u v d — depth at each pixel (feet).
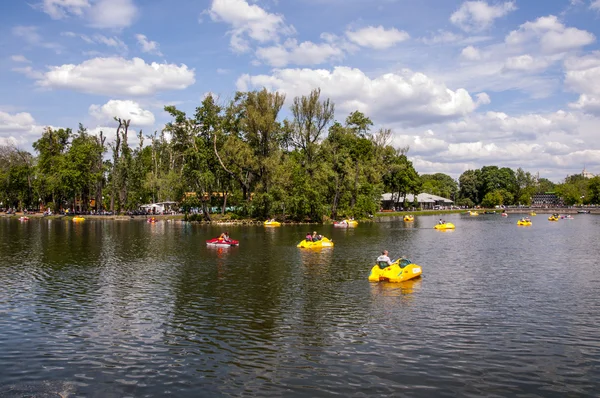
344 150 315.78
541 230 224.74
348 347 52.08
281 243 159.63
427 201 518.78
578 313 65.67
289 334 56.80
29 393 41.34
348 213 302.66
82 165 350.84
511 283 86.89
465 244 156.46
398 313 65.98
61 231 214.48
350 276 94.79
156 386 42.50
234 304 71.41
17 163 416.05
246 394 40.73
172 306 70.33
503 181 637.71
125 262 113.80
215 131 276.82
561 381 43.11
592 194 544.62
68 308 69.26
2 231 214.07
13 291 80.64
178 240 169.27
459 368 46.06
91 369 46.42
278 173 271.90
